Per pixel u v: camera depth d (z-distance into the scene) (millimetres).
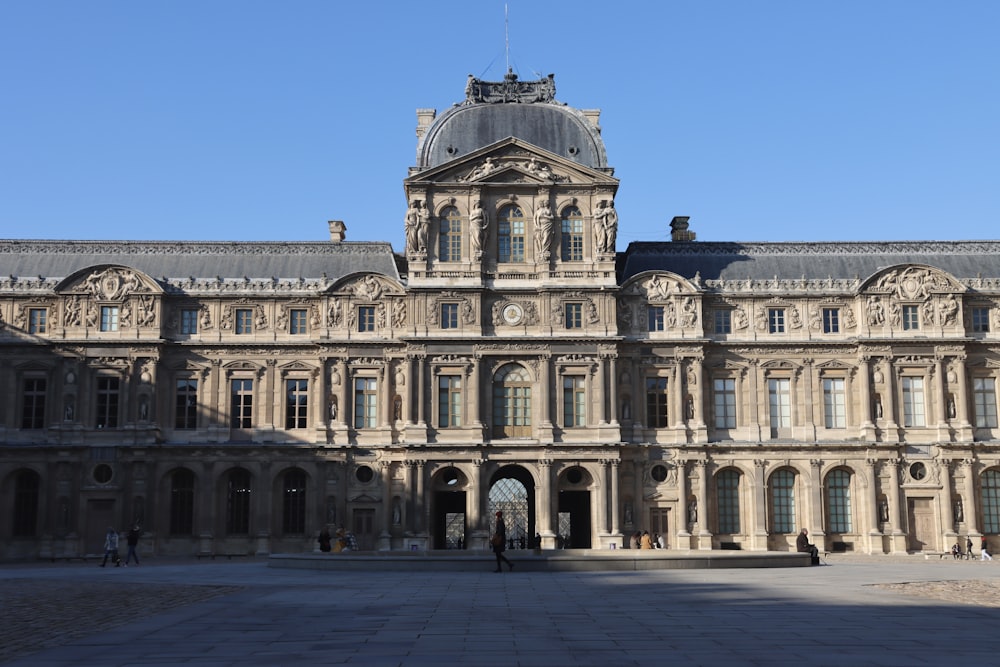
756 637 30016
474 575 56438
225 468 93312
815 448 94250
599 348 93250
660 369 95500
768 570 60719
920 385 95875
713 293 96625
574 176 95625
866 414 94750
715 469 94375
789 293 96875
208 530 92375
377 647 28391
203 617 36000
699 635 30453
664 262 100188
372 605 39656
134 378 94000
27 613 38344
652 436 94438
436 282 93875
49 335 94312
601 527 90812
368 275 95688
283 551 92812
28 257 99375
